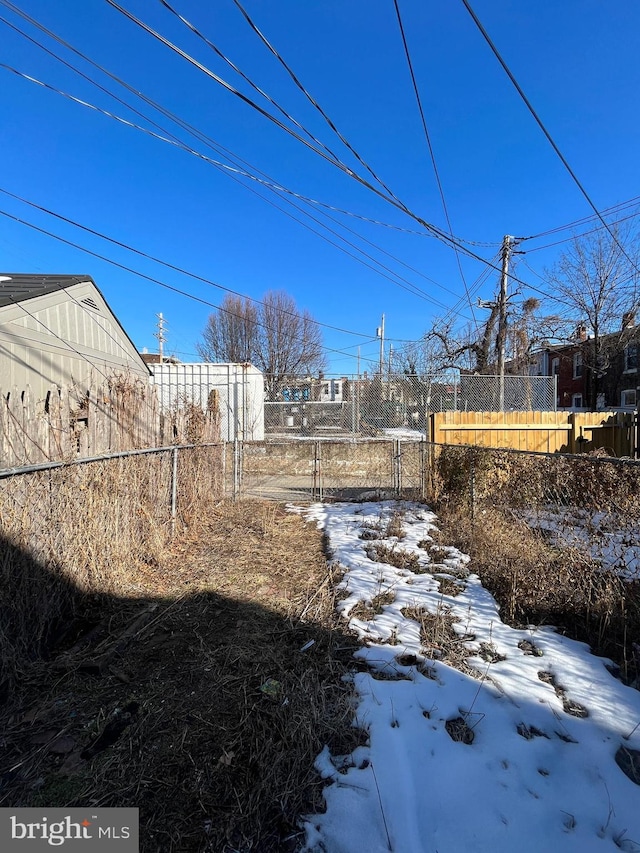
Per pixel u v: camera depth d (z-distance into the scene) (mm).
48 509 2799
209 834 1557
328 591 3592
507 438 7770
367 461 10219
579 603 3051
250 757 1861
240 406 12547
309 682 2301
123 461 3814
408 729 1980
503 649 2701
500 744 1915
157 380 12531
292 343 28594
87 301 8039
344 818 1582
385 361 19500
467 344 21438
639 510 3166
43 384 6762
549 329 19297
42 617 2652
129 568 3826
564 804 1653
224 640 2797
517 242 13891
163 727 2049
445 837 1525
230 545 4859
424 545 4809
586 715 2137
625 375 20641
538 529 4129
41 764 1853
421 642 2777
